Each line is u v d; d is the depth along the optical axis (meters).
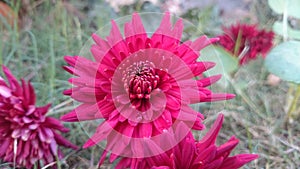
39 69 0.26
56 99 0.23
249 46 0.23
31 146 0.17
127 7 0.31
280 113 0.24
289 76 0.20
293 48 0.20
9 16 0.29
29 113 0.17
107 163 0.20
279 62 0.20
